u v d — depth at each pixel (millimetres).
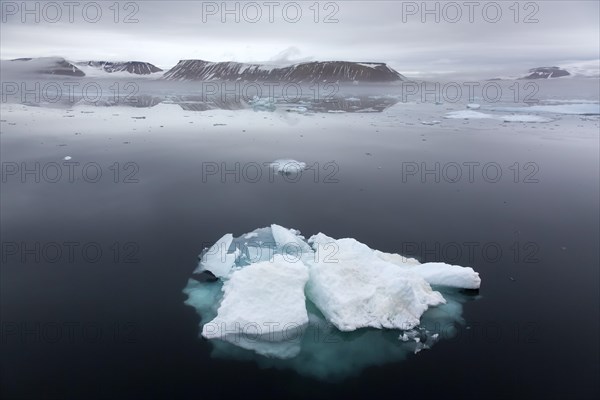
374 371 10758
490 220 19938
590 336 11883
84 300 13516
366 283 13008
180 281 14633
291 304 12281
